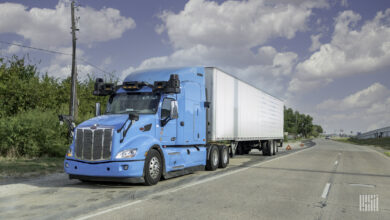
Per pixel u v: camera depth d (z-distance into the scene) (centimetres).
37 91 2120
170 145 1078
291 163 1745
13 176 1066
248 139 1962
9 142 1539
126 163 851
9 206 661
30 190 845
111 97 1073
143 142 909
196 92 1261
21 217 576
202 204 696
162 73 1148
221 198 764
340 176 1258
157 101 1019
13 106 2064
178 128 1109
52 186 909
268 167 1512
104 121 909
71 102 2072
